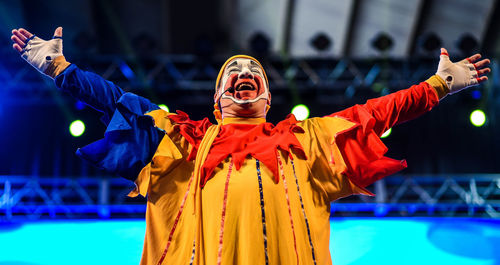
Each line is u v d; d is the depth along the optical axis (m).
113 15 7.86
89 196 8.00
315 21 8.17
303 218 1.90
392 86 7.87
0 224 4.68
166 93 7.86
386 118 2.10
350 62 7.91
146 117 2.03
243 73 2.22
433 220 4.89
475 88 8.10
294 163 2.00
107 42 8.05
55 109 8.41
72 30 7.97
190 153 2.01
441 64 2.25
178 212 1.95
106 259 4.22
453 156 8.59
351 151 2.02
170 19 7.92
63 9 7.75
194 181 1.93
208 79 7.89
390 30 8.20
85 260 4.20
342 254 4.45
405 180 7.69
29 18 7.80
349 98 8.06
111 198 7.91
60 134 8.44
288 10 8.04
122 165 1.94
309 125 2.13
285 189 1.91
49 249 4.35
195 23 8.05
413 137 8.73
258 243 1.78
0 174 8.21
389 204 6.49
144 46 7.53
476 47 7.65
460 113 8.61
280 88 7.89
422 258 4.38
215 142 2.01
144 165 1.96
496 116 8.27
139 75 7.68
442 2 7.90
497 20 7.96
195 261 1.82
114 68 7.59
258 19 8.16
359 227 4.84
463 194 7.61
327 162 2.04
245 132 2.06
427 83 2.20
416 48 8.23
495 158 8.46
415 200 8.32
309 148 2.06
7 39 7.65
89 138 8.44
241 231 1.82
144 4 7.76
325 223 1.98
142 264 1.93
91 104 2.09
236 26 8.20
